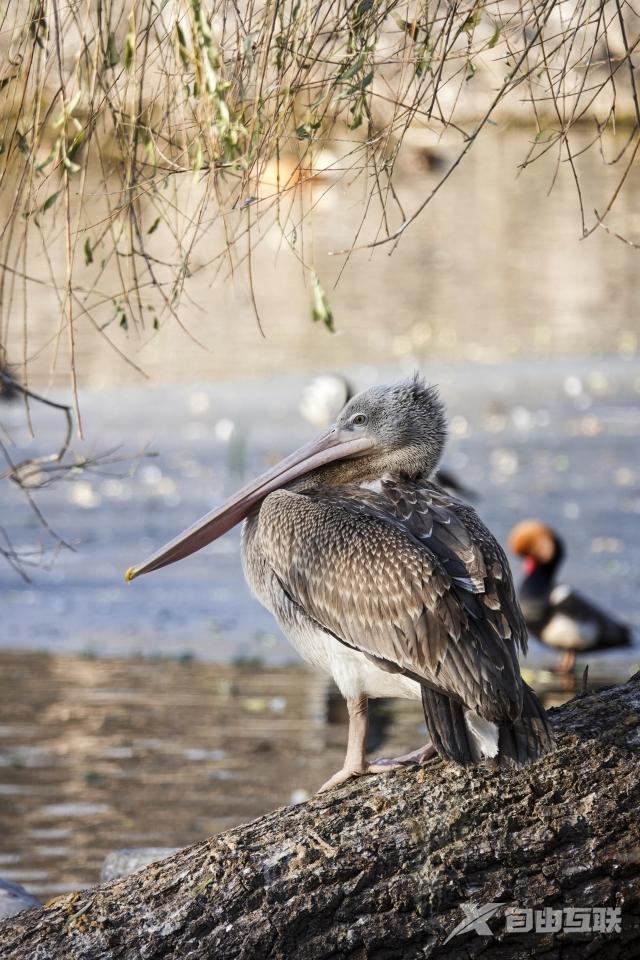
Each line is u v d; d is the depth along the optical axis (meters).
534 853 7.61
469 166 68.56
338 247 48.88
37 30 7.92
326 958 7.48
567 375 33.19
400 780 8.02
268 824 7.91
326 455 10.57
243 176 8.15
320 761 14.73
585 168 66.00
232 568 21.98
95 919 7.57
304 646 9.63
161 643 18.59
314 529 9.41
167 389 31.17
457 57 7.89
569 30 7.83
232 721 15.96
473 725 7.97
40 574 21.12
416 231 53.06
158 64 8.28
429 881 7.57
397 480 9.91
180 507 23.94
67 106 7.84
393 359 34.59
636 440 27.92
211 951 7.43
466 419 29.72
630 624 18.88
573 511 23.67
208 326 37.75
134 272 8.38
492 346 35.94
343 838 7.70
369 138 7.94
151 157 8.43
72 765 14.60
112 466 26.08
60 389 30.78
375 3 7.83
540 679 17.56
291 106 7.84
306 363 34.00
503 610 8.45
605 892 7.59
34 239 39.72
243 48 7.79
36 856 12.47
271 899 7.53
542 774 7.83
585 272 45.62
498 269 46.34
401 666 8.57
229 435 28.06
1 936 7.60
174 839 12.77
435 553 8.84
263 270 46.06
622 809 7.68
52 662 17.92
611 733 8.00
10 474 9.36
